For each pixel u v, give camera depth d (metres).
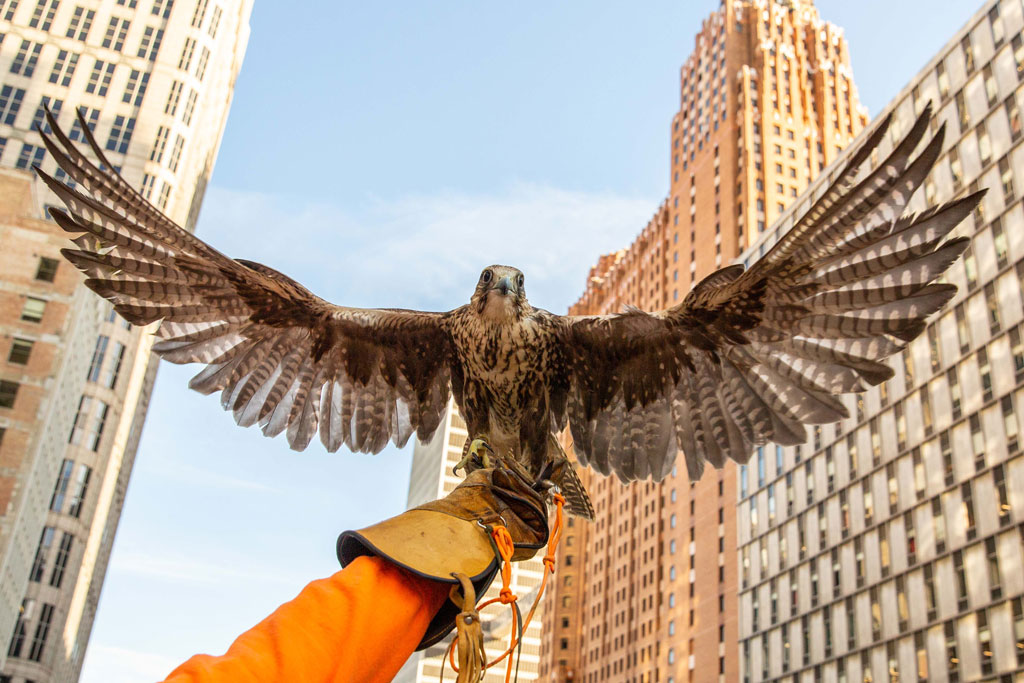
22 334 63.22
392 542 3.00
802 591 73.38
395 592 2.87
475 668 2.87
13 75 102.12
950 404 60.66
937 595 58.69
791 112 122.44
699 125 130.62
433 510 3.34
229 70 128.50
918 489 62.19
